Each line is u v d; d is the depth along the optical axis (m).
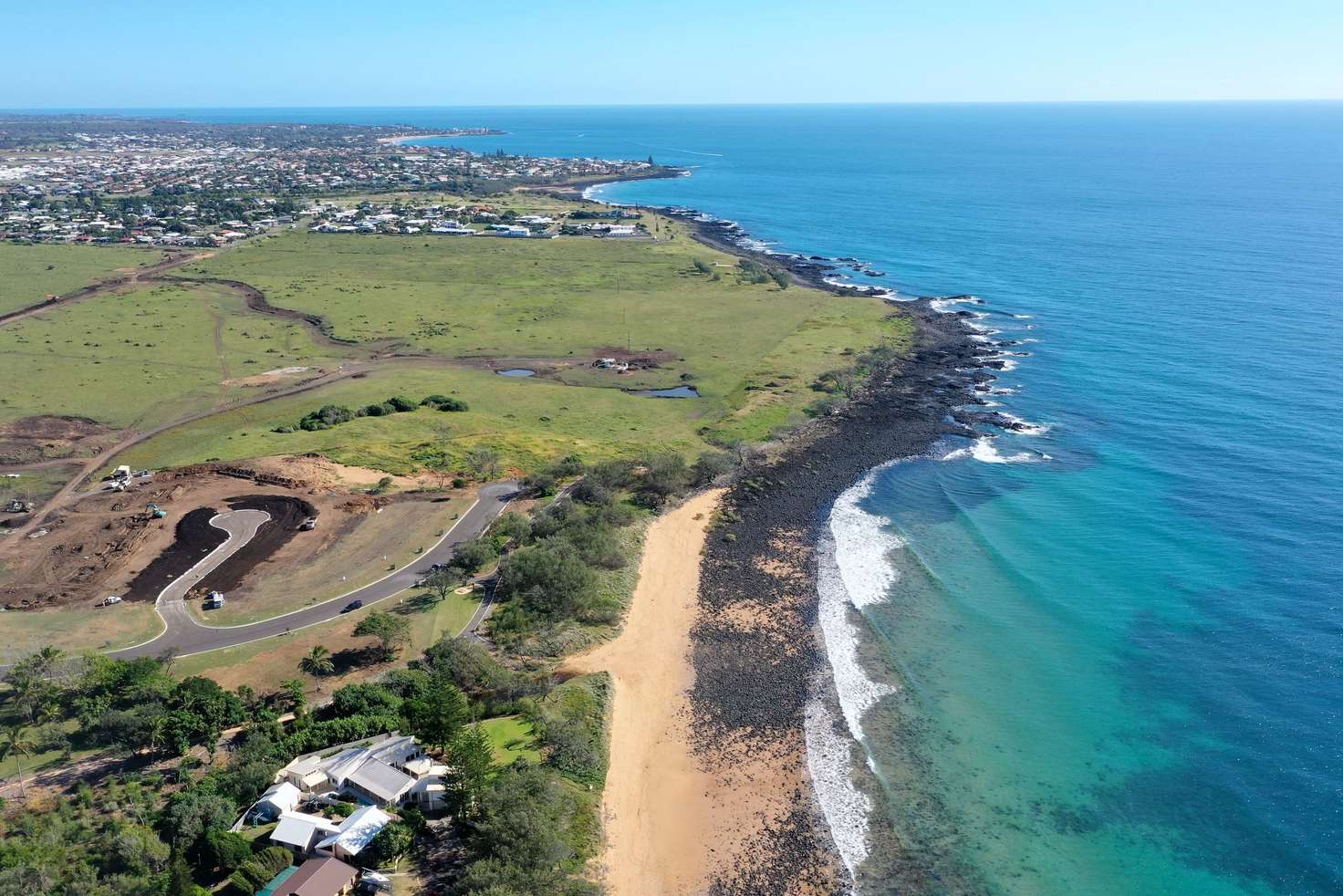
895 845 59.19
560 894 50.28
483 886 47.94
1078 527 100.62
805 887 56.06
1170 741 67.38
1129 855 57.53
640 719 71.50
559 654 78.75
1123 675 75.31
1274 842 57.47
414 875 52.69
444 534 98.50
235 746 63.53
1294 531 94.94
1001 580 90.94
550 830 52.97
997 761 66.44
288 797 57.59
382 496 107.69
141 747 62.22
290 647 77.06
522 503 106.38
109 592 86.12
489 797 54.25
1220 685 72.88
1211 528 97.50
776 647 81.31
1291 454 112.94
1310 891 53.72
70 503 106.94
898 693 74.44
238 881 49.62
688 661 79.38
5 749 62.25
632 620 85.31
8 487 111.94
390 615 77.69
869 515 106.94
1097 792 62.97
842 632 83.31
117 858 51.09
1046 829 59.94
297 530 99.00
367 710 66.69
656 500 109.31
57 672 68.12
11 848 50.72
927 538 100.31
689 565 96.19
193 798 54.75
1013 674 76.31
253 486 109.94
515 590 85.56
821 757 67.44
